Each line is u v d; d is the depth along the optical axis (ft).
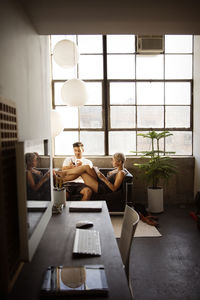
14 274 3.90
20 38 5.70
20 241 3.92
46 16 6.87
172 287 7.48
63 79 16.85
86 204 7.80
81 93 12.80
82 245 4.84
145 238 11.12
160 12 7.14
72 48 11.56
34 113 6.91
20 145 3.82
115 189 13.84
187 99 17.01
